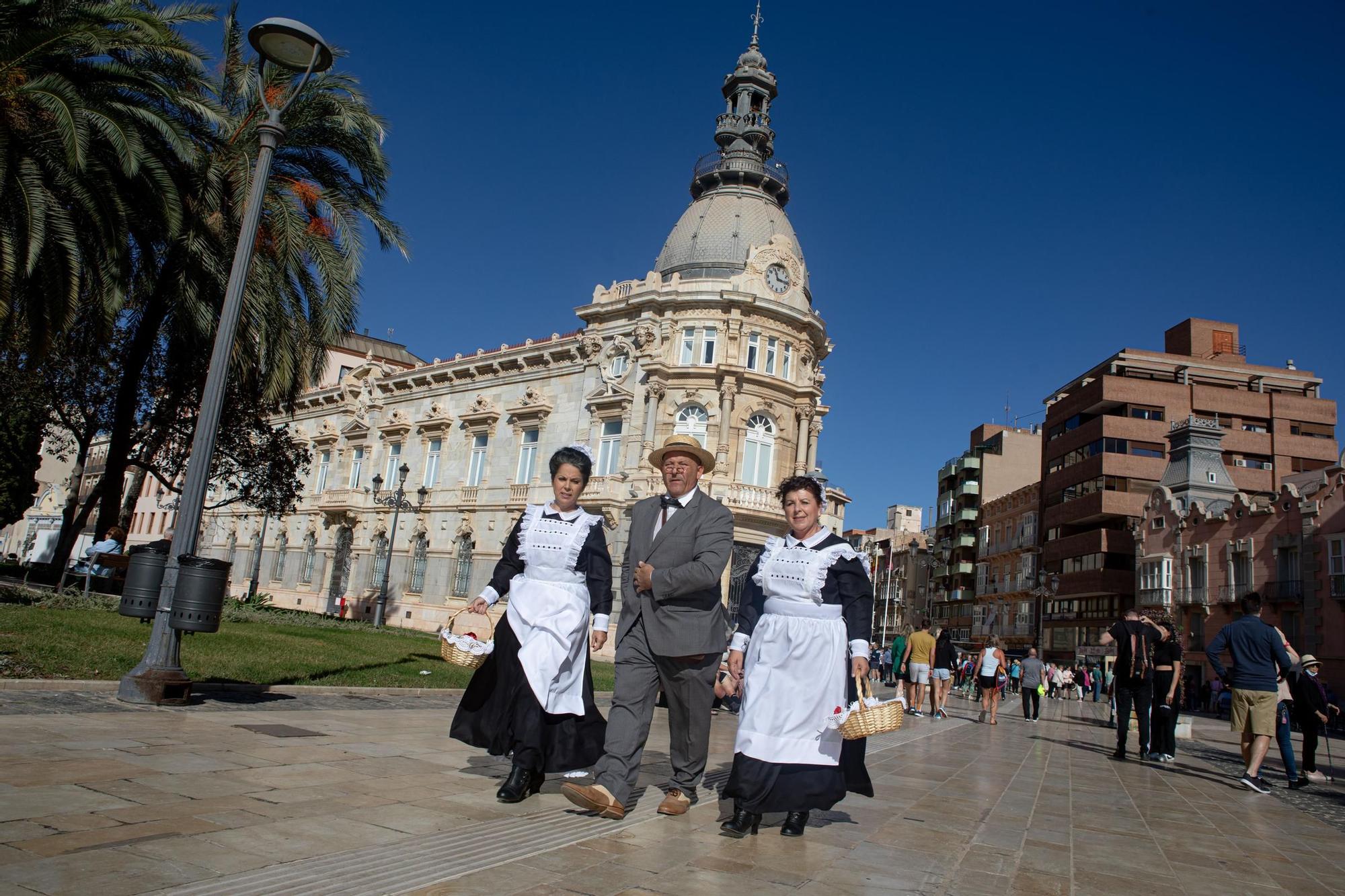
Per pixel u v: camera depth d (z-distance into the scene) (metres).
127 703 8.83
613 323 36.72
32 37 14.99
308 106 19.62
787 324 35.31
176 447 32.12
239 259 9.96
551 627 5.96
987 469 80.81
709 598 5.91
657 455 6.15
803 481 5.99
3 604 16.83
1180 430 48.75
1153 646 13.44
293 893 3.61
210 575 9.32
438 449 43.56
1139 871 5.40
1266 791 10.24
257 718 8.76
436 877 4.02
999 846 5.79
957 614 84.50
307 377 23.59
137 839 4.13
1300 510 37.75
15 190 14.91
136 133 16.08
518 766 5.82
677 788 5.95
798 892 4.28
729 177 39.47
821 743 5.47
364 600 43.78
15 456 33.22
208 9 18.58
